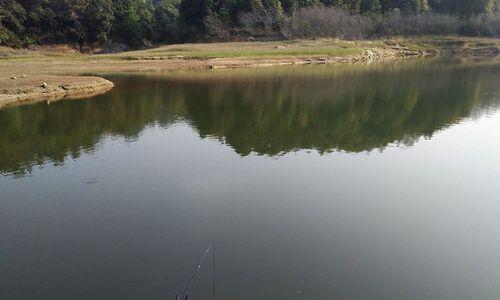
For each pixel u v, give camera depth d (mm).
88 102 28969
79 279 9109
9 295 8570
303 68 53406
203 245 10461
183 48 64312
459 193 14031
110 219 11852
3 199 13102
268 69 51750
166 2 100750
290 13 83188
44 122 23094
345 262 9852
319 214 12258
